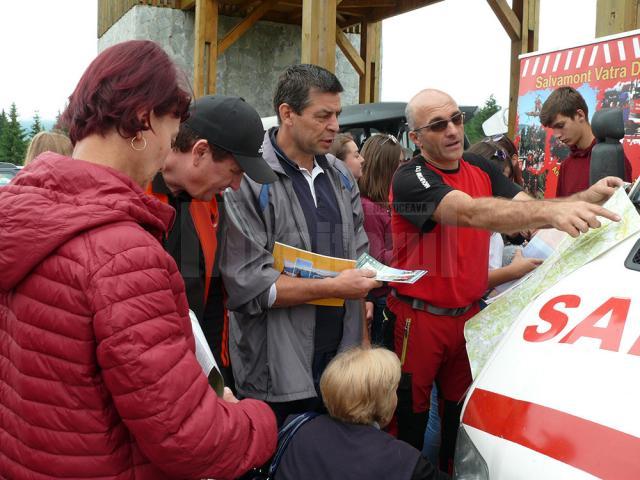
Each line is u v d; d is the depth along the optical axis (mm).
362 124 7230
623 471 1265
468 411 1731
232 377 2615
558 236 2867
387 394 1997
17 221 1189
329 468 1888
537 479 1377
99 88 1275
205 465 1270
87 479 1229
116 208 1222
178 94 1343
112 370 1166
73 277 1171
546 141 4465
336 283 2383
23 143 55750
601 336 1593
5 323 1288
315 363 2592
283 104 2479
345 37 11273
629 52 3771
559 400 1481
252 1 10891
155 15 11281
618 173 2297
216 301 2447
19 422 1249
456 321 2811
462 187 2801
